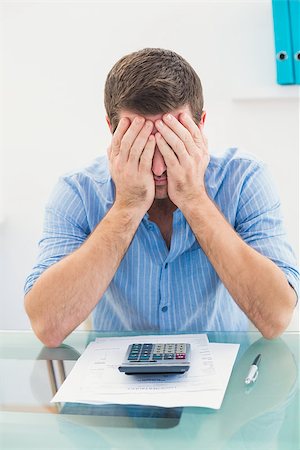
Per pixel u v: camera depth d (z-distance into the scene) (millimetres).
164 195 1301
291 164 2527
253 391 948
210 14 2486
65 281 1228
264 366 1050
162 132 1209
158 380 979
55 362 1102
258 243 1328
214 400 904
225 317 1433
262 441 796
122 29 2562
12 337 1260
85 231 1424
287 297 1216
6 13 2584
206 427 838
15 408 916
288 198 2545
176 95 1206
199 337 1185
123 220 1273
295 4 2334
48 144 2646
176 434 820
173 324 1405
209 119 2543
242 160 1423
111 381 987
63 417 882
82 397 935
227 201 1395
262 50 2453
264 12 2441
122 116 1237
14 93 2629
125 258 1372
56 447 800
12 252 2705
